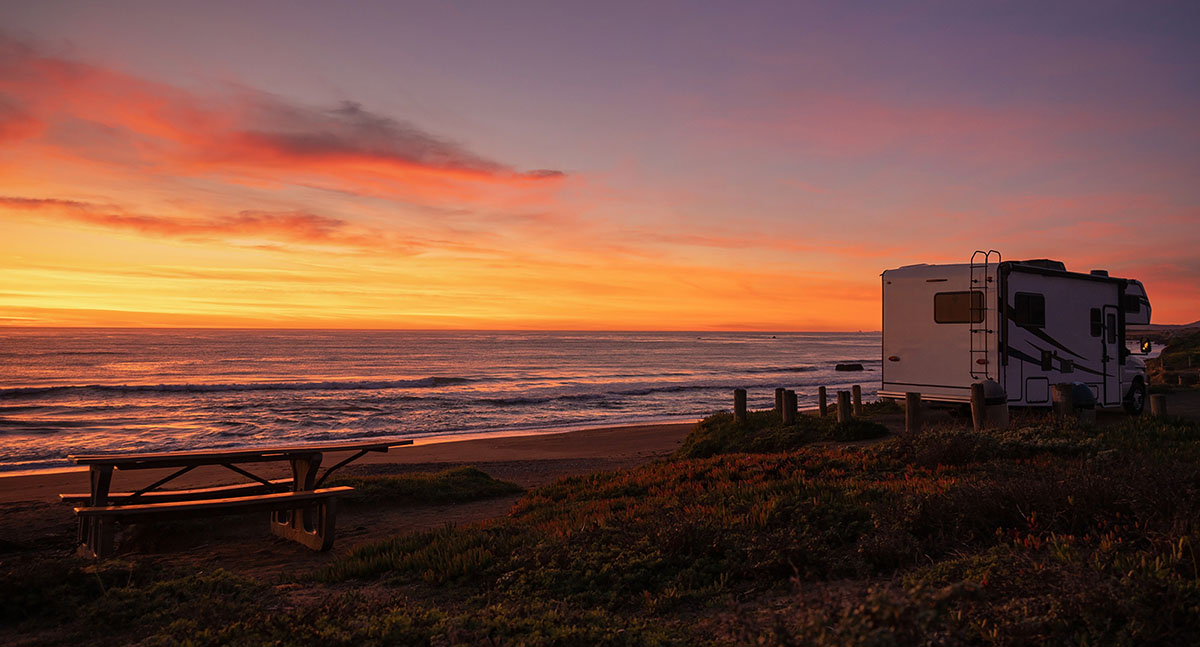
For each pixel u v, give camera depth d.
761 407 35.75
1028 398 13.56
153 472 17.00
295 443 23.88
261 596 5.65
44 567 5.54
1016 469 7.74
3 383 48.97
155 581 5.87
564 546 6.27
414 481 12.46
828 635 2.84
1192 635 3.42
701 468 11.04
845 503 7.07
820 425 15.05
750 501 7.73
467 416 32.22
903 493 7.11
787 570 5.55
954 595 3.13
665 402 39.12
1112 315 15.62
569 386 49.34
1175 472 6.07
